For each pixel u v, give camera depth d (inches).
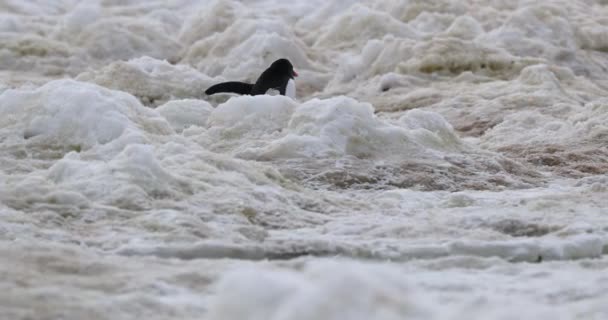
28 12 2078.0
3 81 1478.8
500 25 1870.1
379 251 544.1
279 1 2217.0
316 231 605.6
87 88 839.7
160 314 394.3
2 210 597.6
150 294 426.0
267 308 279.7
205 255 537.3
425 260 524.7
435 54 1549.0
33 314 376.8
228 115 914.1
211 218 612.1
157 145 768.9
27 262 463.8
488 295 432.8
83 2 2161.7
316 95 1529.3
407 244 559.8
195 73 1378.0
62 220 595.5
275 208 647.8
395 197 719.1
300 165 784.3
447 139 892.0
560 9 1850.4
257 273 292.4
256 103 914.7
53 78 1573.6
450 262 512.7
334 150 808.3
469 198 709.9
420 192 740.0
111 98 829.8
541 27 1791.3
